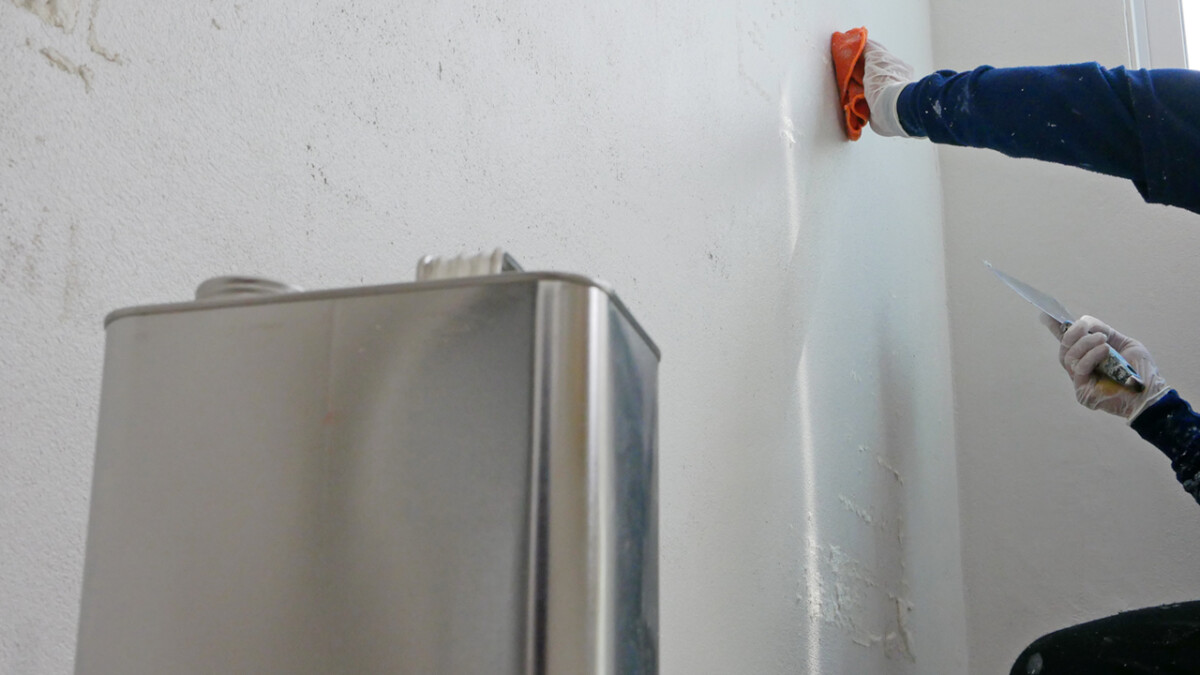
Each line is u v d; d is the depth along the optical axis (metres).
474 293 0.34
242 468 0.35
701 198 1.11
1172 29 1.81
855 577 1.36
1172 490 1.61
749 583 1.08
